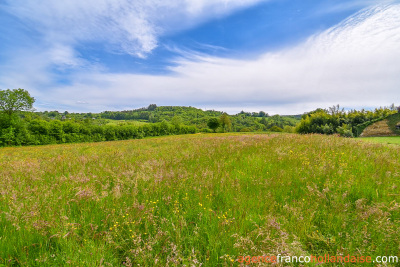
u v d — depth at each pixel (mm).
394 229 2926
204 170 6250
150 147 16219
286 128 89750
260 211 3719
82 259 2529
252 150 9414
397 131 28203
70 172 6621
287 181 5016
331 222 3289
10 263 2506
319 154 7289
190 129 103688
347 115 49688
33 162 8836
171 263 2430
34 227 3047
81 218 3477
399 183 4602
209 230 3170
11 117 45031
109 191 4754
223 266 2439
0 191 4508
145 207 3707
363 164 6164
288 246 2516
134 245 2844
